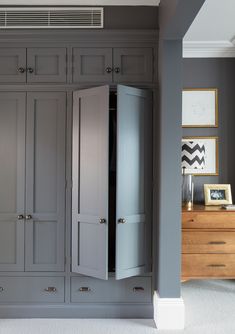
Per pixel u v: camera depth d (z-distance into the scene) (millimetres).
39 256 3359
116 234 3107
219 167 4539
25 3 3348
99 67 3383
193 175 4527
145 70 3379
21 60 3377
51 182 3369
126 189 3176
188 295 4062
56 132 3373
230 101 4555
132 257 3223
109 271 3426
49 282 3357
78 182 3293
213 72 4559
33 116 3371
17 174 3369
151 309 3334
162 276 3160
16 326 3166
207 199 4332
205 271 3973
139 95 3258
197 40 4305
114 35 3359
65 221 3355
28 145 3371
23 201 3361
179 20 2684
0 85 3371
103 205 3115
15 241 3363
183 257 3977
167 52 3160
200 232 3977
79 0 3324
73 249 3312
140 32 3344
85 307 3344
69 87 3369
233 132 4543
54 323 3232
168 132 3166
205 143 4547
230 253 3980
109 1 3340
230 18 3682
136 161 3246
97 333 3025
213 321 3312
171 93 3168
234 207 4082
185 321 3305
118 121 3105
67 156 3363
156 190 3355
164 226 3170
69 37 3365
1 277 3357
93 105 3199
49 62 3385
